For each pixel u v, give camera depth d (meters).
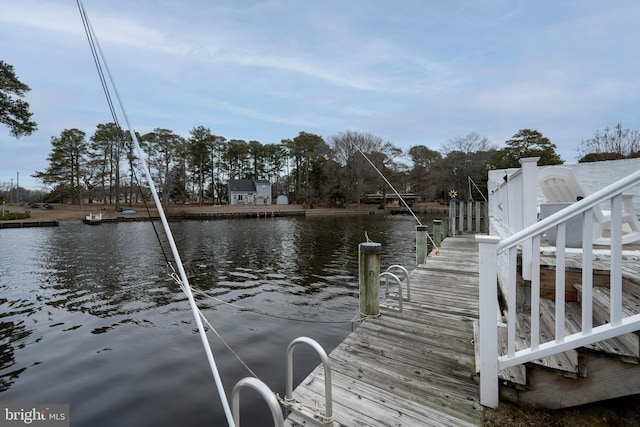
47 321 5.43
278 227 23.16
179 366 3.80
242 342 4.45
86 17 2.07
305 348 4.21
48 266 10.05
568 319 2.01
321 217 33.84
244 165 53.06
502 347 2.01
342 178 39.50
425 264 5.93
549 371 1.66
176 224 26.38
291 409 1.82
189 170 41.53
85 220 27.22
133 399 3.15
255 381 1.34
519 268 2.54
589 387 1.63
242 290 7.23
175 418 2.85
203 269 9.48
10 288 7.58
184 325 5.20
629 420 1.64
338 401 1.89
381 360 2.37
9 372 3.72
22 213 27.56
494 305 1.77
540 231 1.65
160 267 9.80
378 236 16.62
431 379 2.10
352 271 9.05
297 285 7.62
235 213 34.69
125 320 5.45
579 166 5.76
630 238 2.72
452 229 11.11
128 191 38.34
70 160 35.56
